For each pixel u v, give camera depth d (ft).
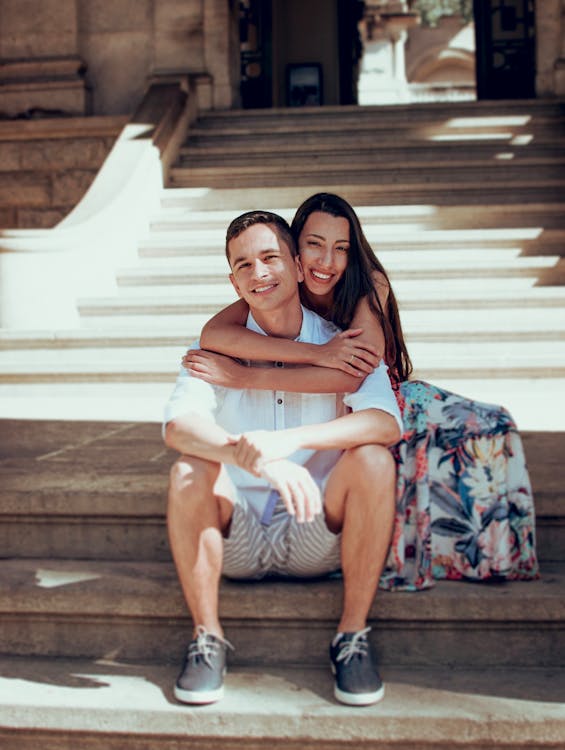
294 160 29.27
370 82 82.07
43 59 34.42
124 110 34.50
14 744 7.74
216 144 30.96
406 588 8.39
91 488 9.92
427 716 7.23
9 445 13.50
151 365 19.38
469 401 8.94
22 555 9.89
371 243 24.62
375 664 8.18
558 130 29.84
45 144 33.12
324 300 9.03
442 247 24.48
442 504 8.79
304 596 8.32
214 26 33.58
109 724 7.52
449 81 102.32
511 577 8.77
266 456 7.45
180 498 7.66
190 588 7.76
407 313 21.06
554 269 22.81
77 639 8.75
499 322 19.81
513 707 7.38
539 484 9.85
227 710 7.40
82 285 22.50
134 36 34.30
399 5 80.94
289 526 8.26
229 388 8.45
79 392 19.43
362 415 7.82
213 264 24.45
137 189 25.86
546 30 32.30
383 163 28.60
